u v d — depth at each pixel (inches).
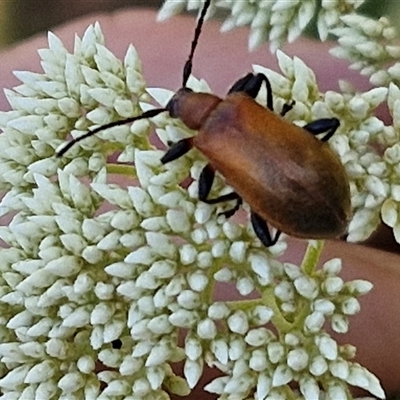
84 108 3.1
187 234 2.8
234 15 3.3
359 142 2.9
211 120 2.7
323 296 2.8
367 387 2.8
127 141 3.0
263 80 2.9
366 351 3.7
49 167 3.0
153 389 2.8
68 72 3.0
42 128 3.0
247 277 2.8
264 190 2.6
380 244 4.0
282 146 2.6
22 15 5.2
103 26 4.6
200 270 2.8
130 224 2.8
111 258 2.9
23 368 2.9
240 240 2.8
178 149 2.8
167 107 2.8
